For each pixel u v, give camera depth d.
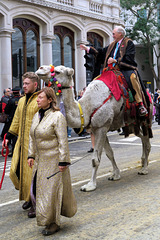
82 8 19.47
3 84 15.50
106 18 20.98
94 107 5.55
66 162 3.64
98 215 4.39
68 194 3.78
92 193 5.45
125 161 8.26
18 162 4.56
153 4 31.41
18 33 16.58
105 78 5.89
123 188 5.67
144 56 38.28
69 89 5.20
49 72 4.97
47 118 3.76
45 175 3.69
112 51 6.18
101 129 5.64
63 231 3.92
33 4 16.44
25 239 3.77
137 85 6.03
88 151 10.10
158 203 4.73
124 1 30.23
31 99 4.59
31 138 4.01
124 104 5.94
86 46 6.49
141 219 4.16
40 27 17.50
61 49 18.94
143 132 6.61
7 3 15.30
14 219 4.46
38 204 3.67
